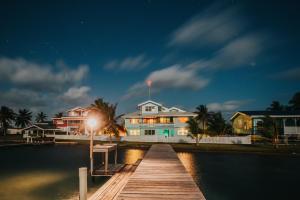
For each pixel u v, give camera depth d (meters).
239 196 16.94
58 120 88.12
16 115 102.69
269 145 50.00
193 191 10.56
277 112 59.38
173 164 17.84
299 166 29.33
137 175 13.88
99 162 31.17
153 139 60.59
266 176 23.44
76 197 15.84
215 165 29.84
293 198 16.50
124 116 66.94
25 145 55.31
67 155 39.56
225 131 61.78
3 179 21.38
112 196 12.96
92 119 20.66
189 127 54.69
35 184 19.50
